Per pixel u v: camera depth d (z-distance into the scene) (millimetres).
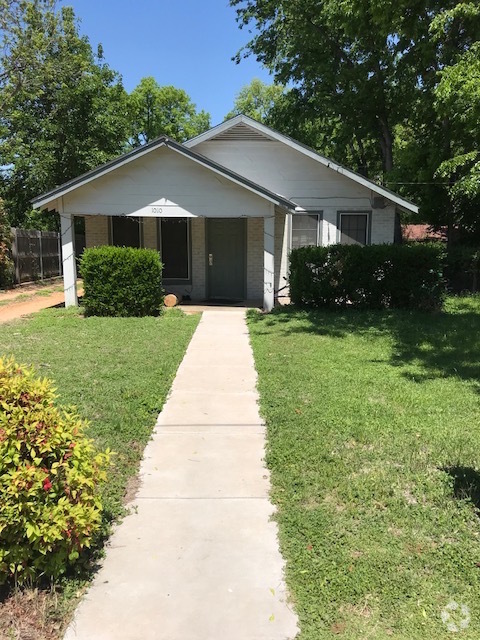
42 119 25062
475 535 3283
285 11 20453
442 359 7641
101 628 2555
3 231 16969
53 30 24594
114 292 11648
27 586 2766
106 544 3238
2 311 12852
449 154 16344
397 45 17594
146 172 12211
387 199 14156
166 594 2797
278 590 2832
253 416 5441
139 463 4371
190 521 3500
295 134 25812
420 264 11664
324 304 12047
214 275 15180
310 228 14578
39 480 2604
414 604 2707
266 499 3789
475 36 15305
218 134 14227
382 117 20109
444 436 4805
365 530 3334
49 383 3104
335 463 4266
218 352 8297
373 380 6586
